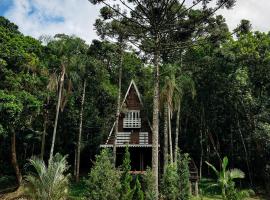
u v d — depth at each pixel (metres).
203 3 19.64
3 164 38.53
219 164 38.78
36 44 33.00
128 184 21.59
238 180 36.62
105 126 39.19
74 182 35.25
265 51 37.59
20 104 26.69
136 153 33.56
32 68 30.72
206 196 31.84
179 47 20.72
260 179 36.97
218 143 38.34
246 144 37.28
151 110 35.28
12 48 29.42
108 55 37.44
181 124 40.03
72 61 33.72
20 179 32.91
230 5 19.58
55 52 33.94
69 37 34.84
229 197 24.05
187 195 23.53
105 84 38.84
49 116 37.72
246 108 37.19
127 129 33.44
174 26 20.66
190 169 31.56
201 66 36.72
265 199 32.34
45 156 39.50
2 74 28.27
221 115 38.59
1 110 25.42
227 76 36.44
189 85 31.31
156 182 20.20
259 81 38.50
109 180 20.89
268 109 37.28
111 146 32.16
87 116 39.06
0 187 34.75
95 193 20.38
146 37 20.66
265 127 34.56
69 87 33.66
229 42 38.12
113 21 22.25
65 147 40.47
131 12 21.11
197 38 22.44
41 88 32.28
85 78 36.84
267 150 34.38
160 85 30.84
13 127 28.88
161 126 39.53
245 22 21.05
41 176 21.59
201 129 38.62
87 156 42.66
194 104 38.31
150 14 19.80
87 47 36.00
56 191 21.45
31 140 38.38
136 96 34.53
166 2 19.53
